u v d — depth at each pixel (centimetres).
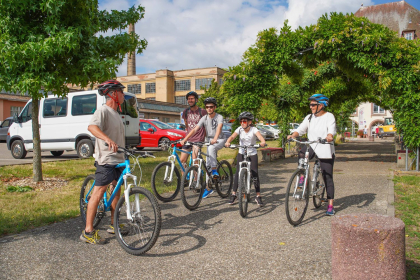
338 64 1048
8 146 1318
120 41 770
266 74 1029
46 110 1279
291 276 299
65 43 597
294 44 984
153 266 323
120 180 387
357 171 997
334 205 569
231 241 392
